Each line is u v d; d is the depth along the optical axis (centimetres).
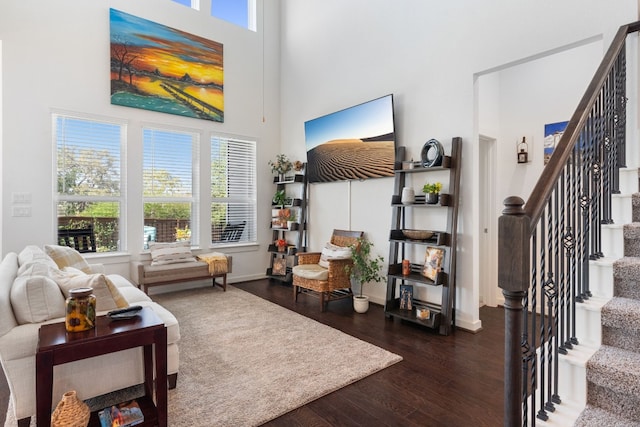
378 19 436
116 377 202
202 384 236
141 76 470
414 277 364
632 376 137
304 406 214
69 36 420
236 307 418
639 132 238
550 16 288
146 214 481
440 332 335
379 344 309
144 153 479
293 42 579
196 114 516
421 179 387
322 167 504
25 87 393
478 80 381
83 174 434
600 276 182
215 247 538
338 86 494
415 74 392
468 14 344
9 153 385
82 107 428
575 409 149
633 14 249
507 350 124
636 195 205
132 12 464
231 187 560
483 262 432
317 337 323
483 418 201
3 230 382
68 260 333
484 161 430
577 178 183
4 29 382
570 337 173
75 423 162
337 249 434
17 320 188
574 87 374
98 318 196
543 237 163
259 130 586
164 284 445
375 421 199
